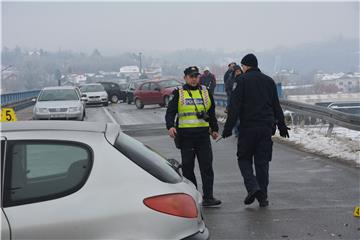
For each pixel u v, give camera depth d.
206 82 21.28
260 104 7.68
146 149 4.64
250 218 7.20
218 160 12.22
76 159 4.04
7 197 3.86
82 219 3.85
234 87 7.72
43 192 3.92
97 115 27.42
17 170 3.95
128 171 4.09
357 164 10.87
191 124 7.67
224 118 21.50
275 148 13.68
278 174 10.20
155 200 4.01
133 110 31.11
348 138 13.70
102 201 3.92
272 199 8.24
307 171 10.41
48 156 4.03
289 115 18.83
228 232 6.59
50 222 3.81
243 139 7.72
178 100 7.70
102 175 4.01
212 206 7.88
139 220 3.93
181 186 4.29
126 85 44.22
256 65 7.84
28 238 3.77
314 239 6.26
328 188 8.88
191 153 7.75
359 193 8.48
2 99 31.70
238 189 9.08
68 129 4.21
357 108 21.20
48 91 23.61
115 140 4.23
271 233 6.52
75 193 3.93
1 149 3.97
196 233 4.14
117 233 3.89
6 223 3.76
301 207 7.71
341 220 7.01
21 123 4.45
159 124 21.03
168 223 3.99
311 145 13.51
